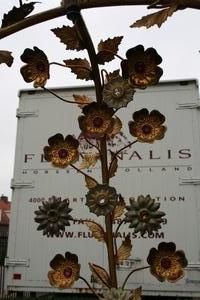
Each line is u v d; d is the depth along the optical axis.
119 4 1.69
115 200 1.63
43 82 1.74
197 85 7.13
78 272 1.61
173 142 6.88
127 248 1.70
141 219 1.59
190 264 6.32
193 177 6.67
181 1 1.60
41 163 7.17
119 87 1.74
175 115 7.04
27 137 7.36
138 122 1.76
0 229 25.30
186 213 6.55
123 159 6.88
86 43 1.82
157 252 1.59
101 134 1.72
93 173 6.86
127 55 1.71
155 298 6.90
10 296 6.87
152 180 6.75
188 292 6.30
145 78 1.71
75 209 6.85
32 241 6.91
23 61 1.76
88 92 7.33
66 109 7.37
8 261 6.89
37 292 6.89
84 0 1.72
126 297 1.58
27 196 7.09
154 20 1.59
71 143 1.75
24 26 1.80
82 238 6.76
